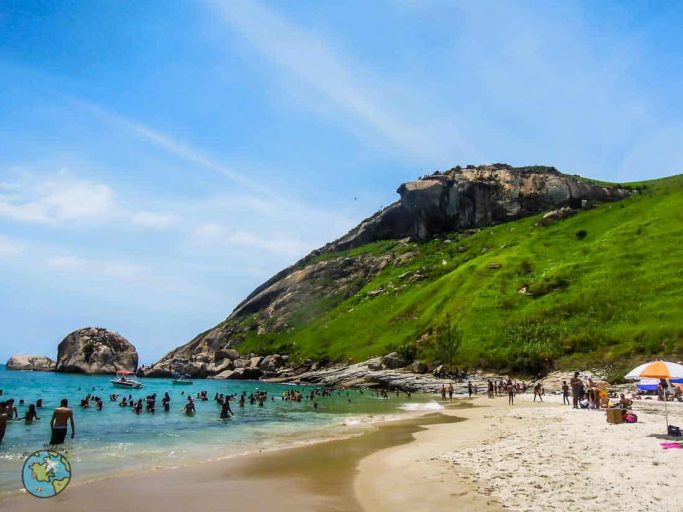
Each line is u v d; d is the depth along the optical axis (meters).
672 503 12.13
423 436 28.58
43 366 192.38
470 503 12.82
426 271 151.75
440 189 182.75
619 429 25.86
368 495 14.72
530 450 20.73
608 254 102.94
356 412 48.38
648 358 69.06
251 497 14.70
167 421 39.88
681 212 111.12
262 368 135.88
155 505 13.80
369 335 126.19
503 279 110.19
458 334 94.81
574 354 77.38
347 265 188.88
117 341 158.00
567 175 181.88
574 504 12.30
